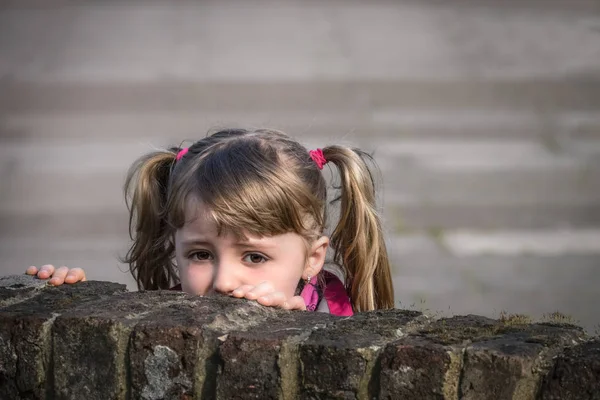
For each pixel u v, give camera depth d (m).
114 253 14.54
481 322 3.17
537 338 2.96
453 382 2.87
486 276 13.17
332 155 4.77
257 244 4.13
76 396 3.34
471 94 25.48
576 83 26.19
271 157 4.30
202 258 4.23
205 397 3.16
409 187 17.86
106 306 3.45
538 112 23.66
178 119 23.45
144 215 4.81
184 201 4.19
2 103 25.03
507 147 20.67
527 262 13.88
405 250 14.48
